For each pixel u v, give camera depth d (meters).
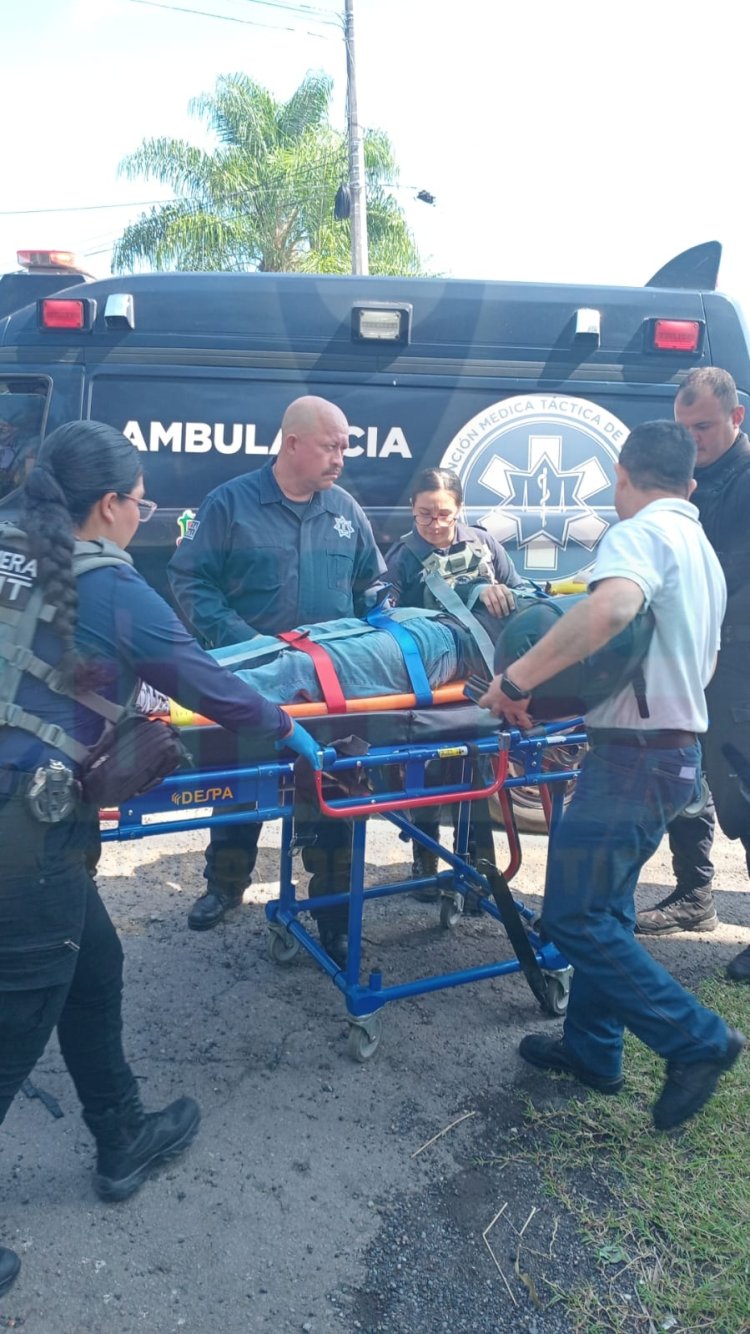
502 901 2.81
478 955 3.35
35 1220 2.14
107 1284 1.98
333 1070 2.69
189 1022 2.88
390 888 3.24
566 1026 2.62
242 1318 1.92
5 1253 1.96
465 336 3.83
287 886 3.09
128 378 3.75
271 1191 2.25
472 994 3.10
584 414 3.88
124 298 3.69
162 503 3.76
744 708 2.99
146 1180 2.25
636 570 2.14
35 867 1.77
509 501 3.87
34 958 1.80
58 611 1.74
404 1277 2.04
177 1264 2.04
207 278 3.72
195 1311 1.93
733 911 3.78
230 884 3.42
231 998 3.01
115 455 1.86
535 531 3.87
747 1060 2.75
